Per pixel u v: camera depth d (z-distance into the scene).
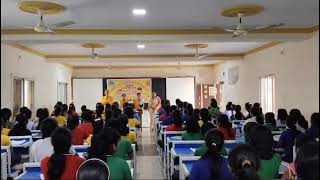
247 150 1.96
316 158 1.61
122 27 6.93
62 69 14.39
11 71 8.59
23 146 5.29
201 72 16.48
